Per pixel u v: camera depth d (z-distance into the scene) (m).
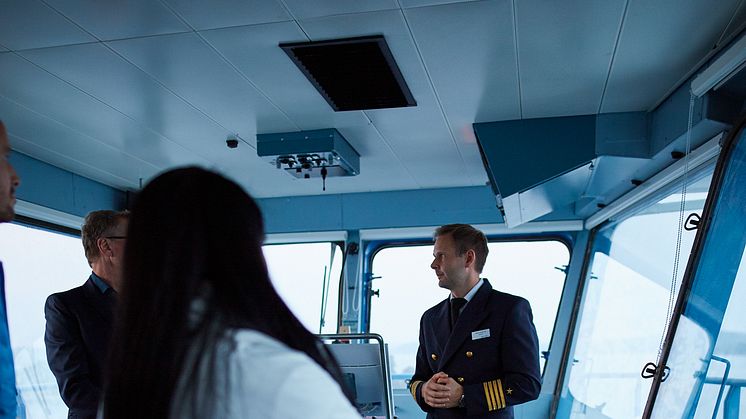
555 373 5.89
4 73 3.15
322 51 2.89
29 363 4.89
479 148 4.30
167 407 0.77
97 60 3.00
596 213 5.51
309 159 4.33
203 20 2.59
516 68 3.16
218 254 0.84
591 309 5.71
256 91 3.46
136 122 3.99
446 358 2.72
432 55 2.99
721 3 2.47
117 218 2.75
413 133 4.31
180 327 0.79
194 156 4.83
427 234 6.10
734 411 2.80
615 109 3.80
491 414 2.61
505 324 2.67
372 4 2.48
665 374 3.21
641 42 2.84
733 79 2.73
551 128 3.96
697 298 3.12
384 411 2.92
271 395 0.76
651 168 4.07
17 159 4.66
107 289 2.78
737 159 2.84
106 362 0.85
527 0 2.46
